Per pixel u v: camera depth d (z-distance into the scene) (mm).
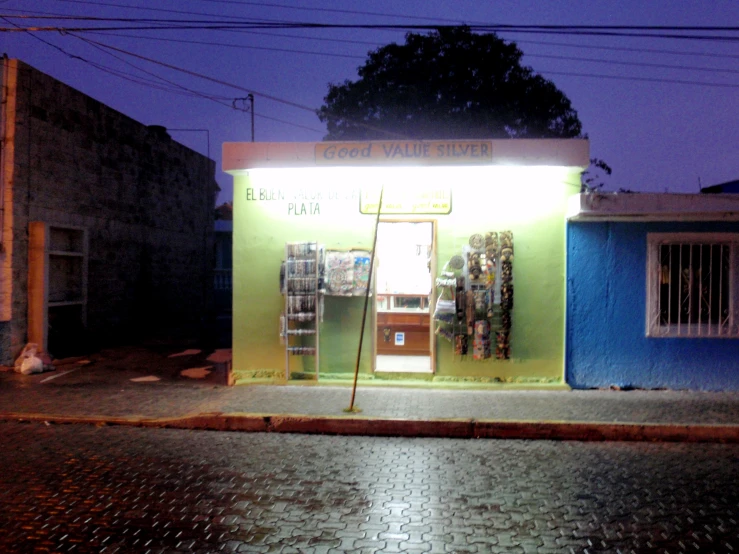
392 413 7898
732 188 16859
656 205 8672
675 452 6852
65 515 5016
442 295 9461
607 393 9078
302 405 8328
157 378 10328
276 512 5102
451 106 18766
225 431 7684
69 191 12367
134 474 6000
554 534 4680
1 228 10750
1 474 5973
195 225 18828
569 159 8977
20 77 10883
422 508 5188
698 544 4496
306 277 9445
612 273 9359
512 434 7473
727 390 9281
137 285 15281
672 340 9328
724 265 9359
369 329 9656
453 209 9484
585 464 6391
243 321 9805
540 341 9445
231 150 9352
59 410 8289
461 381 9516
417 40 19297
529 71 19266
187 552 4402
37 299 11195
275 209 9719
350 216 9633
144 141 15648
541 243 9422
